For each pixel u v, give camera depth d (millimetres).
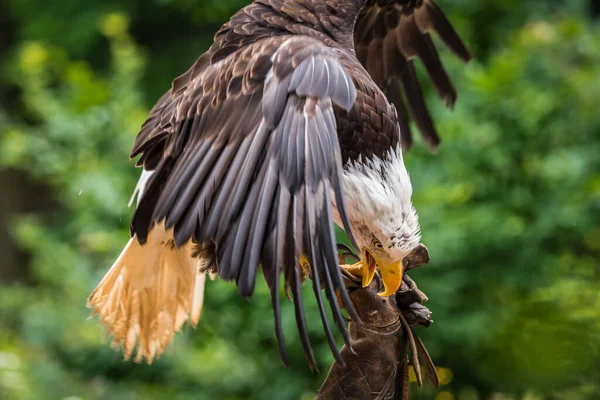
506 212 11398
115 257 12078
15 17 19188
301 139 6188
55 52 13805
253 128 6344
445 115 11664
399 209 6859
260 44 6746
